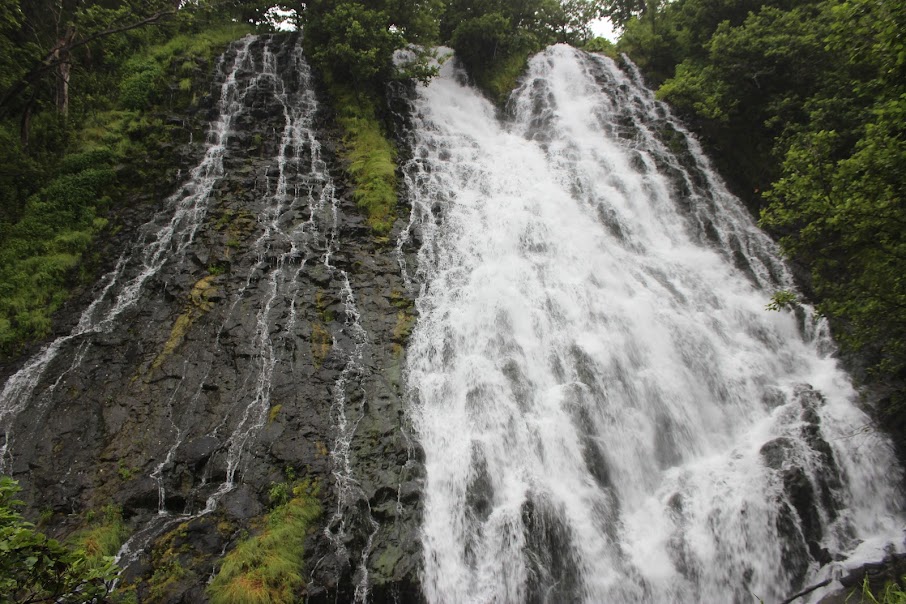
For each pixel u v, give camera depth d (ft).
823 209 35.50
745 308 50.90
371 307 43.14
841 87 55.47
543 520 32.53
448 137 66.59
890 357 42.50
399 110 67.26
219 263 43.34
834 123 54.29
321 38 63.98
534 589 30.40
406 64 66.85
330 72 65.51
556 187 60.23
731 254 57.62
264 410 35.22
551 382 40.91
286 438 33.94
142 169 50.49
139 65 59.82
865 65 52.75
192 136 54.39
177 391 35.55
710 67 67.51
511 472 35.40
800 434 39.01
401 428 35.83
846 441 38.60
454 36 78.13
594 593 31.22
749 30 63.26
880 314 36.01
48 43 58.08
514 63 82.07
